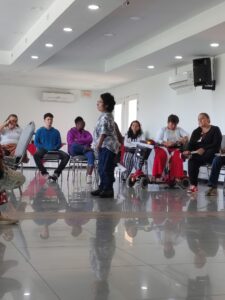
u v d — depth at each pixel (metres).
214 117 8.34
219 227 3.79
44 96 13.26
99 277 2.32
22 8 6.61
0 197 3.77
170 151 7.00
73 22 6.37
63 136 13.58
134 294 2.08
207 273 2.43
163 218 4.19
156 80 10.49
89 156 7.69
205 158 6.45
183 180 6.93
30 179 8.20
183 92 9.34
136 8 6.33
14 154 5.88
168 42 7.46
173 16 6.69
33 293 2.06
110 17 6.77
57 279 2.27
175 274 2.40
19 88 13.18
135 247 3.00
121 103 12.49
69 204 4.96
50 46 7.87
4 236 3.25
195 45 7.41
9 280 2.24
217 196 6.07
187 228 3.72
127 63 9.09
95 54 9.44
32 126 5.63
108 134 5.61
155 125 10.52
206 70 8.19
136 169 7.54
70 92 13.65
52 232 3.42
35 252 2.80
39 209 4.55
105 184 5.67
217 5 6.14
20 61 9.27
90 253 2.80
